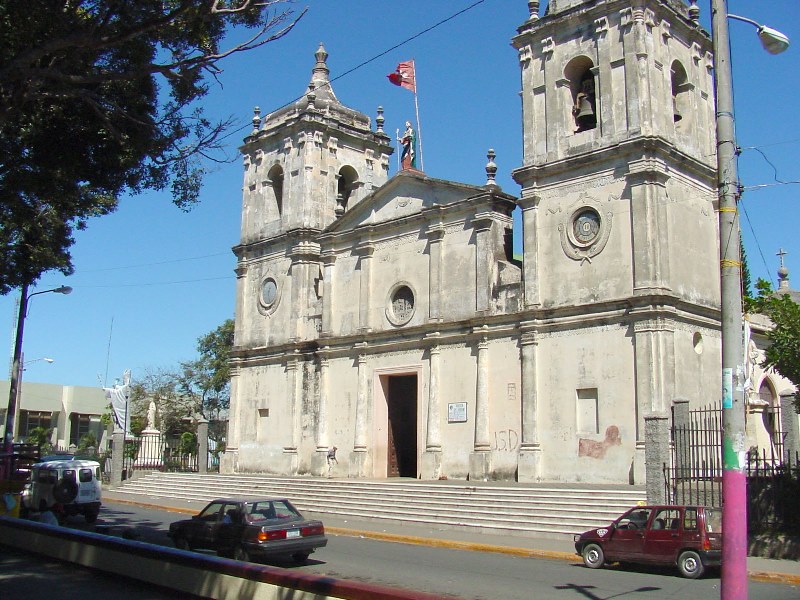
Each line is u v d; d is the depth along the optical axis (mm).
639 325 27672
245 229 44750
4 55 13977
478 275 33125
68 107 16359
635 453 27047
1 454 31391
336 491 32719
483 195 33281
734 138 10789
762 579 17031
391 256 37312
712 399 29203
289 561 19016
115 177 17594
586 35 31031
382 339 36688
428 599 9203
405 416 37594
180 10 13969
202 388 68938
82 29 13969
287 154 43031
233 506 18781
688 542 16859
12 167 17406
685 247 29562
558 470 29031
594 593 14781
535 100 32062
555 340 29984
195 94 16797
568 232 30266
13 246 23641
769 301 20688
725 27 11008
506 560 19719
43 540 17875
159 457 48938
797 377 19797
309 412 39312
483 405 31828
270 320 42469
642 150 28516
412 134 38969
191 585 13180
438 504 28094
